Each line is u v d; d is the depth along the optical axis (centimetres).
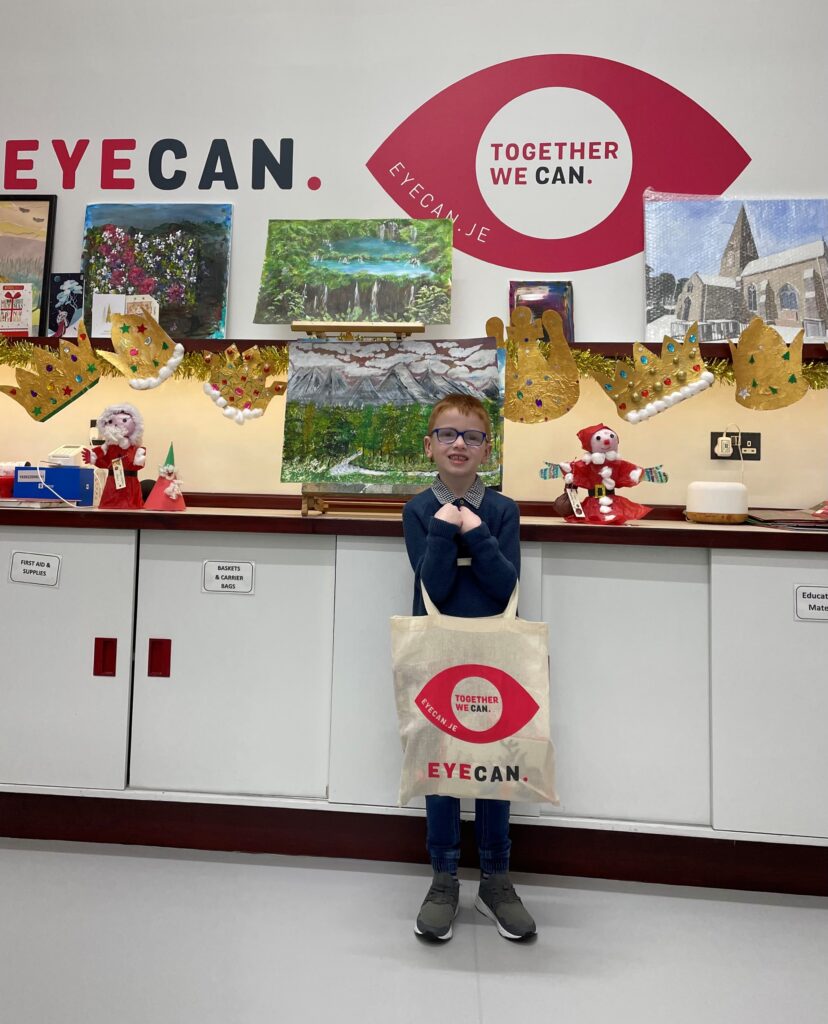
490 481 175
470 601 141
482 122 219
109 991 118
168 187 224
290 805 162
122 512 168
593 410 214
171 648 166
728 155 212
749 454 209
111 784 166
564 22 217
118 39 227
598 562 159
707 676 156
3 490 191
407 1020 113
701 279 209
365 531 161
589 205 215
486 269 217
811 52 210
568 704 159
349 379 183
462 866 162
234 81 224
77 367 191
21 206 225
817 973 128
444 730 131
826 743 152
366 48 222
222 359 211
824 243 207
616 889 156
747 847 157
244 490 222
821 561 152
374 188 221
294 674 164
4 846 168
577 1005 118
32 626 168
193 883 153
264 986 120
